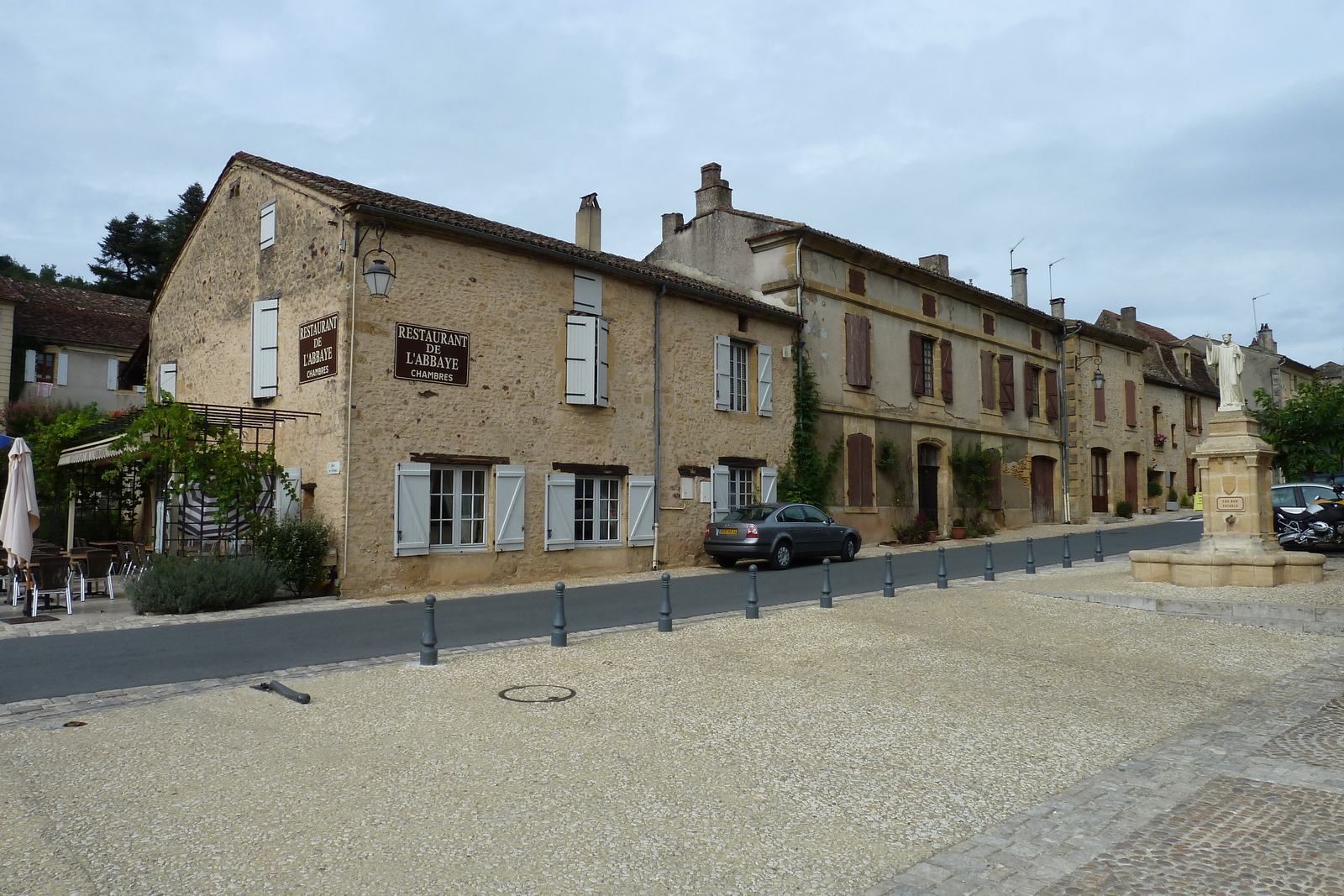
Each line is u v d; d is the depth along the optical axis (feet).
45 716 20.99
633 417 57.52
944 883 12.51
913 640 30.55
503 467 50.19
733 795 15.90
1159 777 17.12
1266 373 154.40
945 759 18.15
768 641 30.14
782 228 71.15
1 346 82.33
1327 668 27.63
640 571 57.31
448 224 47.50
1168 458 125.90
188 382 61.36
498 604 41.14
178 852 13.20
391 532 45.75
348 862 12.91
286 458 48.83
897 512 78.43
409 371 46.75
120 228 146.92
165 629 34.04
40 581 44.16
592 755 18.07
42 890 11.91
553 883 12.36
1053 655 28.91
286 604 41.75
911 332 81.71
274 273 51.85
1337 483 70.38
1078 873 12.82
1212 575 41.47
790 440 69.10
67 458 55.77
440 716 20.85
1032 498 97.25
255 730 19.75
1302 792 16.16
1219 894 12.09
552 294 53.26
